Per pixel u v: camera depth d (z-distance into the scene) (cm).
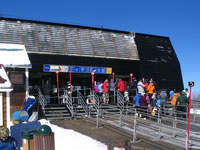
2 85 777
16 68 1277
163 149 844
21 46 1448
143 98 1364
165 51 2153
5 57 1278
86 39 1905
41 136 569
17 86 1271
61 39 1819
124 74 1912
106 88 1567
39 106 1411
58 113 1409
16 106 1259
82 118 1391
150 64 2016
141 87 1437
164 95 1445
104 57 1870
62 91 1836
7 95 832
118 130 1107
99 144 870
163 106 1442
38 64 1670
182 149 850
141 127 1165
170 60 2125
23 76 1291
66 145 862
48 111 1380
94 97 1612
